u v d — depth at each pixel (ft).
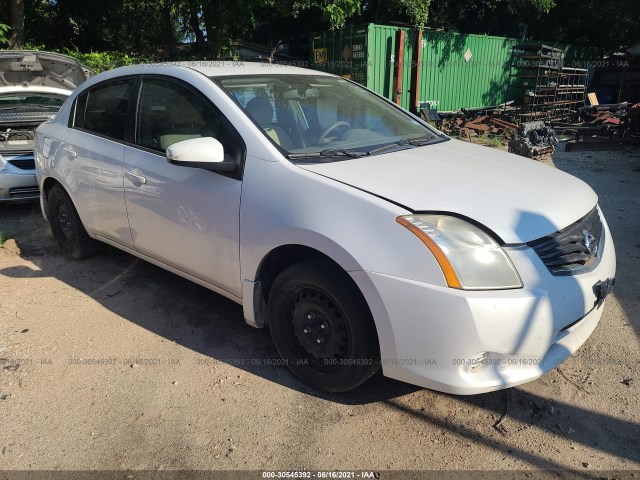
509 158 10.96
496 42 53.31
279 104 10.53
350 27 43.78
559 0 71.41
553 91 53.26
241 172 9.37
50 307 12.30
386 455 7.75
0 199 18.30
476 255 7.40
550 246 7.88
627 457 7.63
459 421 8.42
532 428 8.24
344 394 9.11
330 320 8.45
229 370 9.82
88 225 13.47
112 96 12.59
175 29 59.57
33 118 19.62
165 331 11.21
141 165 11.18
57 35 54.34
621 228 17.60
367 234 7.75
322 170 8.82
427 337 7.43
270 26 63.26
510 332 7.33
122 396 9.12
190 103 10.56
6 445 8.01
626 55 71.15
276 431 8.26
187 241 10.46
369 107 12.24
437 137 12.14
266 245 8.90
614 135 37.60
